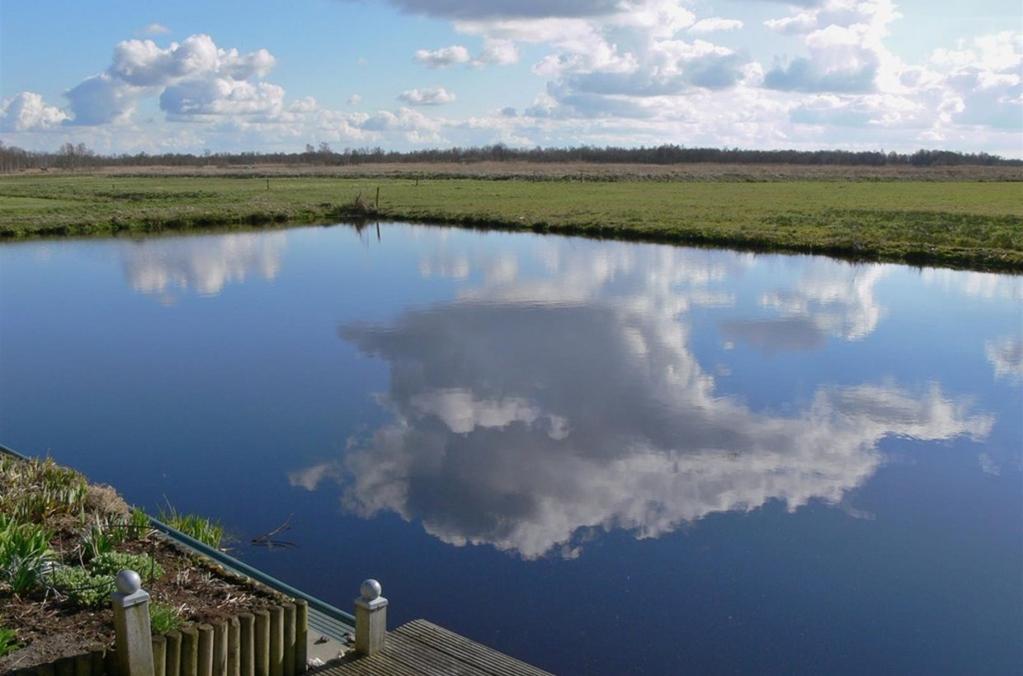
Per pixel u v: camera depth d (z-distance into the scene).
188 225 45.62
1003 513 10.61
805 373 16.98
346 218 50.47
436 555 9.34
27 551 6.68
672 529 10.05
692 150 161.75
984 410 14.78
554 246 37.19
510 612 8.16
